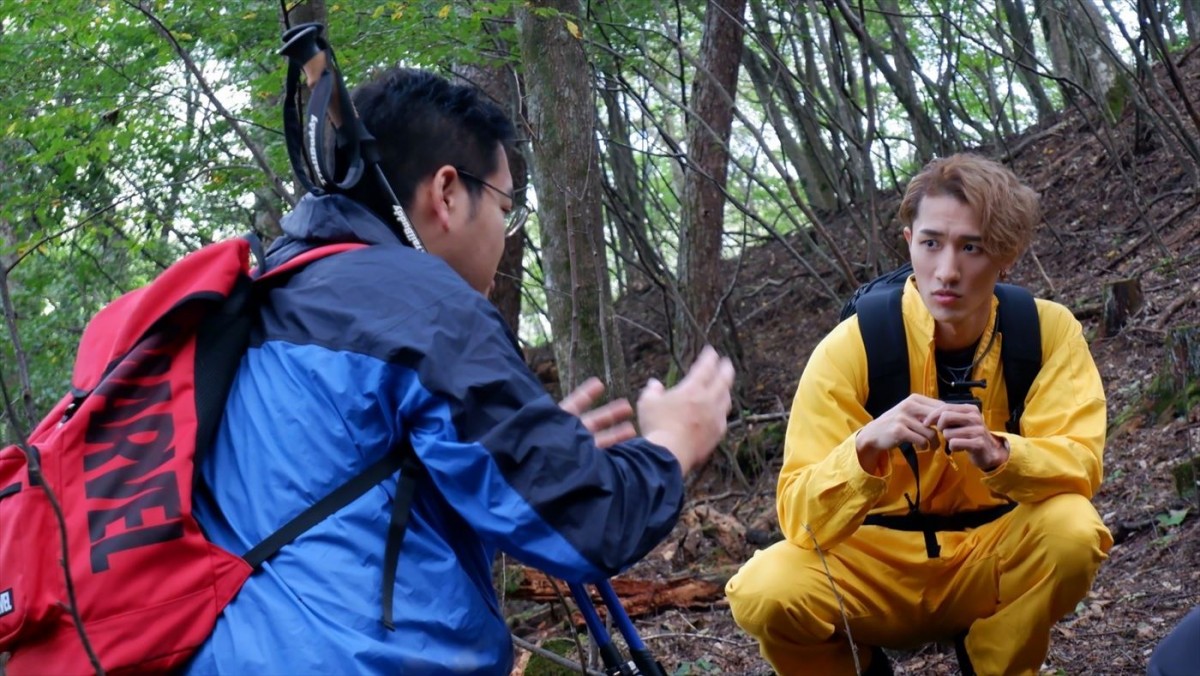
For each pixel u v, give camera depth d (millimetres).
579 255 4539
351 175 1675
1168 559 3850
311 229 1702
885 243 8008
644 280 12711
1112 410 5641
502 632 1618
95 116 5969
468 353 1508
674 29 10680
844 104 8258
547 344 11281
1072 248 8383
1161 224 7863
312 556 1476
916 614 2662
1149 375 5797
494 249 1827
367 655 1435
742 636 4070
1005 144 10102
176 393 1530
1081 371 2570
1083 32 9773
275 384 1545
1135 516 4293
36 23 5664
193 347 1565
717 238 8547
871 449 2418
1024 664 2584
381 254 1617
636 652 2010
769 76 10359
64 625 1440
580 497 1479
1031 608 2508
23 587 1430
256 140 6637
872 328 2586
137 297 1651
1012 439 2406
